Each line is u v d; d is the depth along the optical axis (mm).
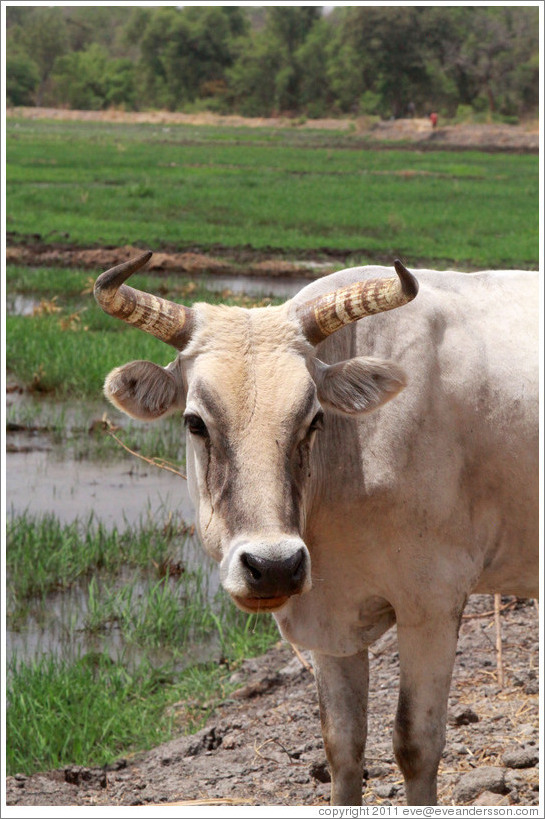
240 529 3262
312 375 3676
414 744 3896
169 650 6219
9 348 12711
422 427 3895
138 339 12930
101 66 101312
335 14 118250
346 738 4137
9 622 6527
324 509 3926
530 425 4020
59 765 4957
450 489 3918
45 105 98688
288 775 4695
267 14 99562
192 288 15961
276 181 35312
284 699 5543
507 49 83500
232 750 5016
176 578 7141
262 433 3354
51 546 7410
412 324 4020
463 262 19219
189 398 3545
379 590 3998
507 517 4094
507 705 5168
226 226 24406
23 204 27031
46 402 11414
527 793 4316
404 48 83312
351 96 87375
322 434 3904
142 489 8906
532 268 18422
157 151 49625
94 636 6359
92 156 44500
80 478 9133
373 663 5922
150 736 5203
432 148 59875
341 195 31219
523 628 6078
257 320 3664
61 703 5320
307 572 3223
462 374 3996
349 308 3598
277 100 92125
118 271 3533
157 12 99375
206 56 97812
